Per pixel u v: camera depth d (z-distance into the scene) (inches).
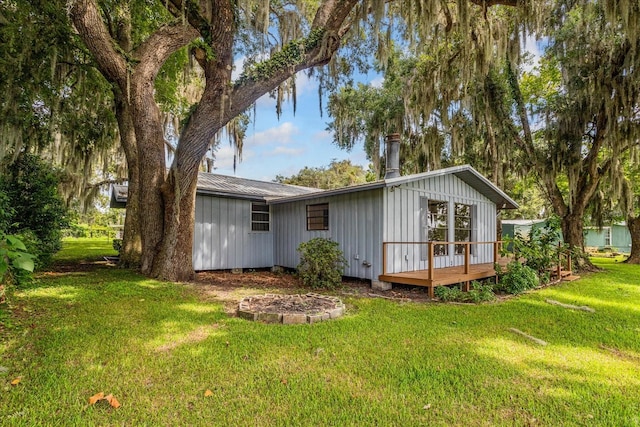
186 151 289.1
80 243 807.1
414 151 595.5
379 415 97.8
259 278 350.3
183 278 302.8
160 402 102.7
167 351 141.5
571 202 480.1
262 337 160.7
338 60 422.9
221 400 104.7
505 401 107.0
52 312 185.9
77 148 410.0
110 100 415.5
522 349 152.3
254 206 423.5
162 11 367.9
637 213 611.8
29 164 337.1
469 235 411.8
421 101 499.8
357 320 194.5
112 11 347.3
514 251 345.7
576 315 213.6
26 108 306.0
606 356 146.3
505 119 492.1
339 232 348.5
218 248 388.5
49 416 93.7
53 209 342.3
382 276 302.7
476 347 153.7
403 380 119.6
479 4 338.3
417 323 190.1
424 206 347.6
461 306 236.1
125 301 216.5
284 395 108.1
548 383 119.7
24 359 127.5
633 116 409.7
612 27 340.8
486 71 414.9
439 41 459.8
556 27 425.4
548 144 479.5
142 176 303.1
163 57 293.9
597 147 460.1
